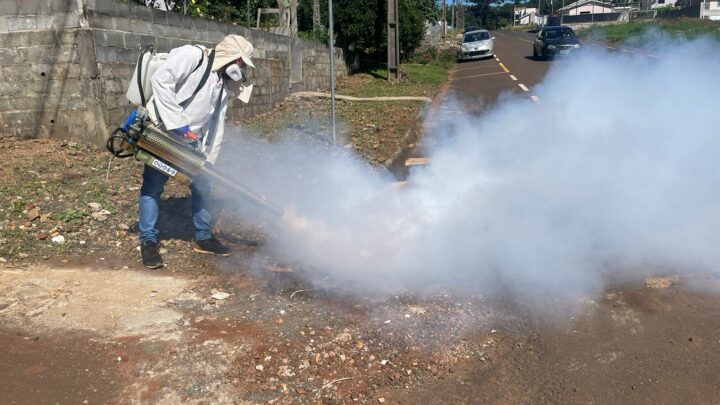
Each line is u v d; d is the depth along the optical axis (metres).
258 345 3.19
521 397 2.87
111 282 3.88
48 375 2.90
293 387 2.88
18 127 7.06
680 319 3.49
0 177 5.57
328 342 3.24
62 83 6.82
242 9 16.39
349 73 20.72
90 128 6.88
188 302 3.65
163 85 3.69
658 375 3.01
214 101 3.96
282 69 12.28
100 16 6.76
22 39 6.77
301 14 20.45
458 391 2.91
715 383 2.94
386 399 2.84
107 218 4.88
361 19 20.69
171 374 2.93
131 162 6.51
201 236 4.31
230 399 2.78
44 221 4.70
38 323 3.35
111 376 2.91
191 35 8.58
